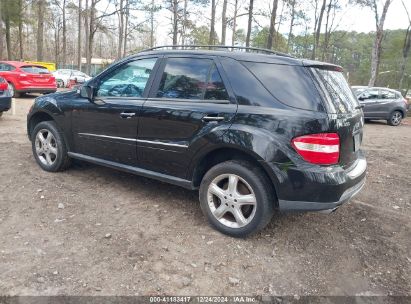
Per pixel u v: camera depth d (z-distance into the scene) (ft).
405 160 26.03
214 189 12.47
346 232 13.61
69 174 17.31
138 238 12.03
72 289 9.45
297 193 11.01
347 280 10.83
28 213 13.32
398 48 146.20
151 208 14.26
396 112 51.39
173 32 93.56
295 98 11.17
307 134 10.80
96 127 15.25
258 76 11.82
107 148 15.11
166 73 13.65
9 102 30.22
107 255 10.98
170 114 12.96
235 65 12.26
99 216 13.41
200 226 13.03
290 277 10.69
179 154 12.94
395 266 11.71
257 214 11.68
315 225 13.91
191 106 12.60
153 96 13.73
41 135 17.42
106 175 17.47
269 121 11.23
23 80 50.70
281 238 12.69
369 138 36.55
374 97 50.98
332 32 103.19
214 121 12.07
